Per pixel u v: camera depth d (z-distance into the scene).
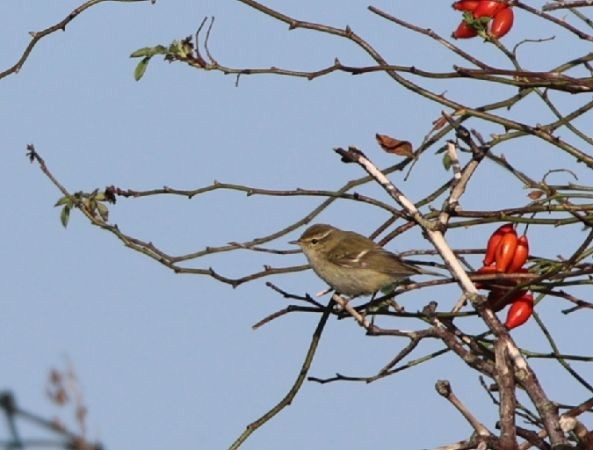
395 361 11.91
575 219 11.80
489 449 9.48
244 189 13.45
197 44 12.80
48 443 4.88
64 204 13.01
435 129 12.57
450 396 9.73
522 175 12.38
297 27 12.77
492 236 11.67
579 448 9.66
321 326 12.66
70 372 5.10
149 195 13.20
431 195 13.54
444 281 12.20
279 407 12.23
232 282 12.98
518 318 11.44
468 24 12.21
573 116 12.88
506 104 13.02
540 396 9.80
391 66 12.13
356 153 11.93
